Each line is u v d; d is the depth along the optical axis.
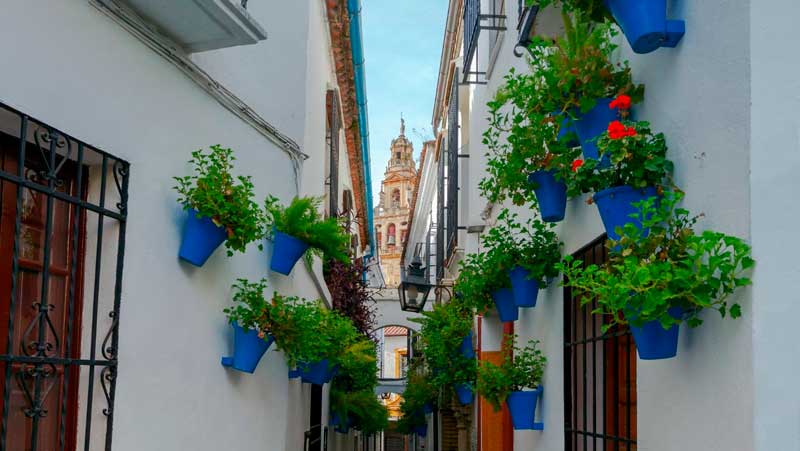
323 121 8.86
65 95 2.91
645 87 3.16
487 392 5.30
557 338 4.93
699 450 2.57
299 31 6.04
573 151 3.95
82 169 3.28
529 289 5.00
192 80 3.97
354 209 17.28
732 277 2.26
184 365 3.86
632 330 2.65
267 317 4.26
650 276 2.32
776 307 2.23
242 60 4.69
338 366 6.98
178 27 3.61
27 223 2.99
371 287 18.05
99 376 3.20
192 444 3.93
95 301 3.14
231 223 3.82
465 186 11.17
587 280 2.56
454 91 11.79
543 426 5.26
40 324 2.80
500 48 7.75
